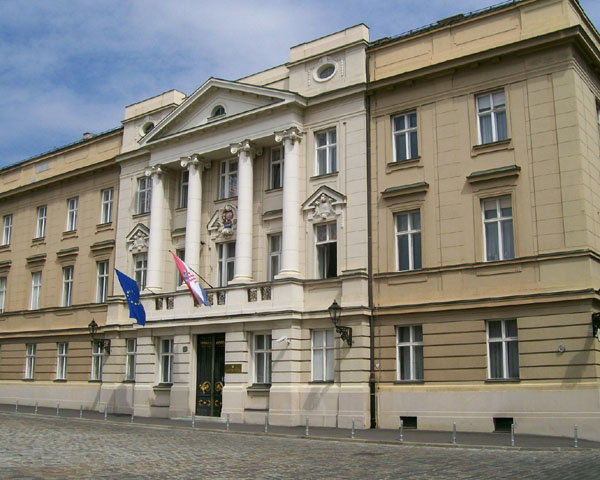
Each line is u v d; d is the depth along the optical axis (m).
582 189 23.69
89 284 39.09
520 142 25.22
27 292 43.12
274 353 28.48
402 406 26.06
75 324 39.38
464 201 26.06
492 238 25.50
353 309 27.06
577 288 23.08
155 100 37.78
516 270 24.45
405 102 28.25
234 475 13.79
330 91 29.77
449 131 26.92
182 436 22.73
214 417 29.86
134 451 17.89
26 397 41.03
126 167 38.06
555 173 24.28
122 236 37.38
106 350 36.09
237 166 33.12
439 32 27.89
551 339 23.33
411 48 28.50
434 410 25.31
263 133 31.14
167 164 34.81
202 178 33.94
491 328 25.00
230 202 32.81
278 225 30.89
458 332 25.38
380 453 18.06
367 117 29.05
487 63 26.36
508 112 25.69
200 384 31.17
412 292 26.67
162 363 33.22
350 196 28.67
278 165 31.89
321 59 30.66
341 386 26.92
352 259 28.09
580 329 22.83
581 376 22.53
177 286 34.19
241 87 31.84
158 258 34.31
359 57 29.52
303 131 30.61
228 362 29.78
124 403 34.78
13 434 21.78
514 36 26.00
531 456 17.30
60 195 42.59
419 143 27.59
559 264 23.61
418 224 27.33
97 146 40.81
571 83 24.52
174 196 35.56
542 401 23.11
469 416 24.50
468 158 26.27
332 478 13.47
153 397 32.72
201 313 31.14
